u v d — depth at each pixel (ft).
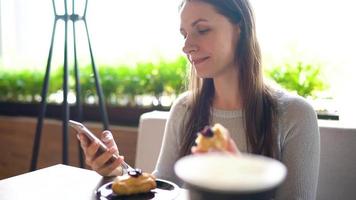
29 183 2.62
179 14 2.94
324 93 4.65
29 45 6.98
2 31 7.22
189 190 1.17
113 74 6.04
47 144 6.31
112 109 6.04
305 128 2.75
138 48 6.01
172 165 3.21
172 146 3.27
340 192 3.40
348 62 4.39
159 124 4.14
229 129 3.02
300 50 4.79
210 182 1.05
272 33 4.77
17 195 2.38
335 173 3.42
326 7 4.51
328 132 3.45
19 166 6.68
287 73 4.80
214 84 3.15
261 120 2.92
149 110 5.76
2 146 6.76
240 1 2.91
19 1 6.94
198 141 1.45
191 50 2.83
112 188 2.31
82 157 5.13
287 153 2.71
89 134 2.67
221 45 2.82
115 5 5.96
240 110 3.04
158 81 5.71
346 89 4.33
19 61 7.09
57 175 2.80
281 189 2.57
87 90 6.21
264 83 3.12
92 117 6.20
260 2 4.62
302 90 4.72
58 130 6.19
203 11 2.77
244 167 1.14
